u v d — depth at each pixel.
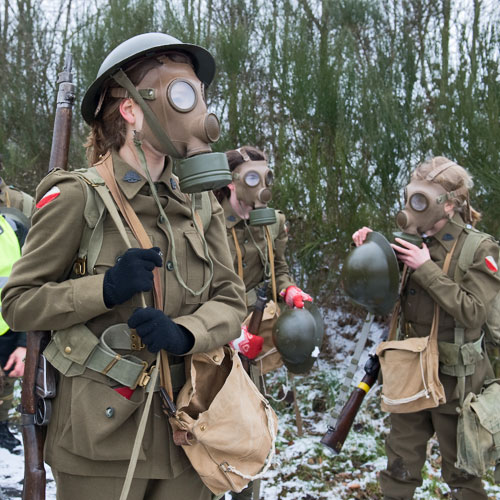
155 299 1.32
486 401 2.28
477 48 3.88
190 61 1.37
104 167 1.35
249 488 2.52
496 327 2.42
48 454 1.33
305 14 4.72
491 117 3.46
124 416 1.25
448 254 2.37
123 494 1.17
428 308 2.41
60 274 1.30
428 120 4.10
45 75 5.20
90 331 1.28
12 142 5.06
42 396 1.32
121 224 1.27
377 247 2.29
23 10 5.44
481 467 2.20
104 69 1.30
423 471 3.09
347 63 4.21
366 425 3.62
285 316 2.67
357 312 4.62
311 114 4.18
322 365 4.37
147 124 1.29
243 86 4.41
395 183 3.91
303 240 4.01
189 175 1.29
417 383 2.34
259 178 2.65
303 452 3.33
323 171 4.02
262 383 2.79
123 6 4.55
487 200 3.56
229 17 4.95
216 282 1.48
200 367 1.42
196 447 1.33
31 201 3.16
